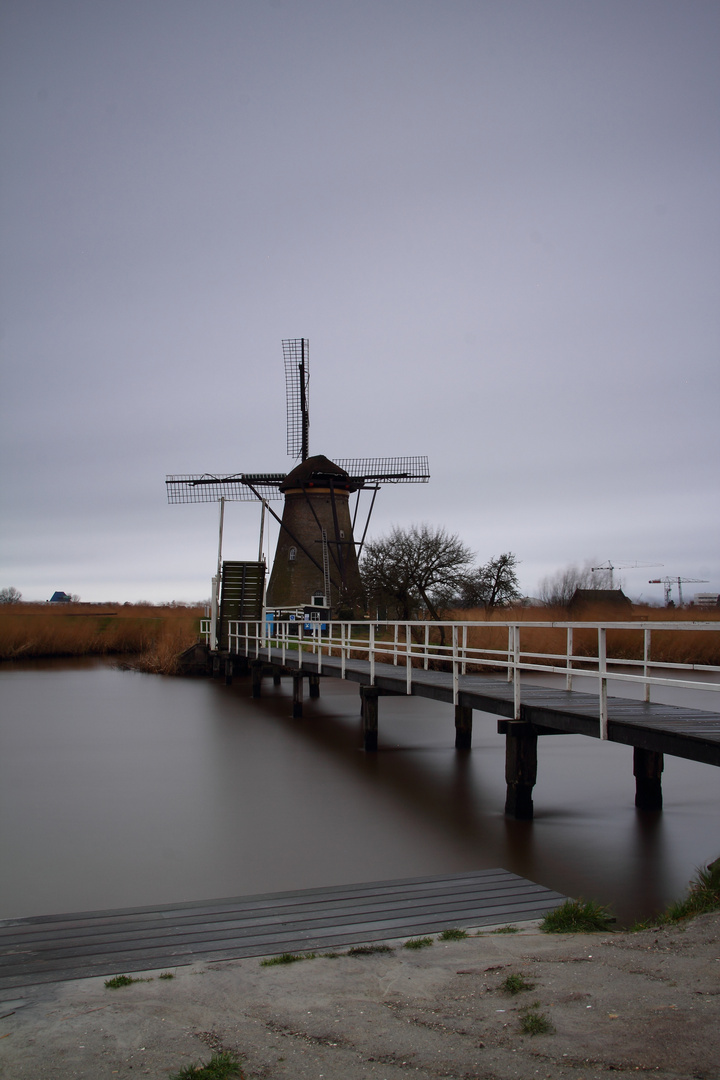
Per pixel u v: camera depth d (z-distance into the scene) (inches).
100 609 2837.1
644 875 356.8
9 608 2768.2
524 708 458.6
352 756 660.1
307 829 450.0
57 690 1169.4
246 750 695.1
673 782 548.1
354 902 288.4
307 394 1996.8
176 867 390.6
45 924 269.7
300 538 1795.0
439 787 544.4
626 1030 169.2
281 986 207.9
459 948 231.9
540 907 279.3
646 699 442.0
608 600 2244.1
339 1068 164.6
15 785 573.0
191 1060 171.0
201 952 238.5
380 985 205.5
